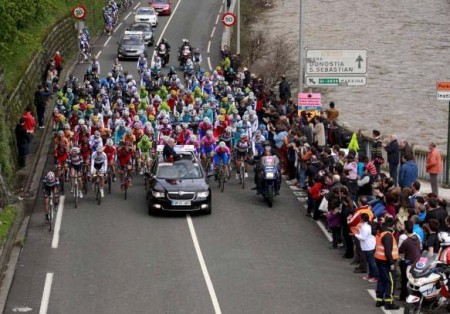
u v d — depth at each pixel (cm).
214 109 5903
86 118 5816
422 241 3303
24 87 6419
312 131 5275
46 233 4131
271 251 3872
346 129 5922
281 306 3198
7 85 6050
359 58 5631
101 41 10256
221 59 9044
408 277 3025
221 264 3684
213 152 5112
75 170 4644
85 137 4856
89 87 6650
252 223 4319
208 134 5147
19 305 3225
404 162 4281
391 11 13575
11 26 6284
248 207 4619
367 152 5353
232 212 4519
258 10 13350
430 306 3008
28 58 7012
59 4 9269
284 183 5156
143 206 4638
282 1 14200
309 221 4362
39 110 6431
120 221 4338
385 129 8312
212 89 6819
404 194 3519
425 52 11188
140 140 5216
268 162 4644
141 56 8219
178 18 11762
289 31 11812
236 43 10050
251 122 5359
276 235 4122
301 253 3850
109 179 4881
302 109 5666
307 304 3222
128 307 3189
